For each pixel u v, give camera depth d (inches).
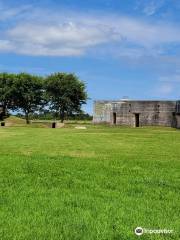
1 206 599.5
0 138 2129.7
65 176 854.5
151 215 565.6
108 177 850.1
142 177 858.1
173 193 706.8
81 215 558.3
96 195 681.6
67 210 581.6
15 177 829.2
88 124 4820.4
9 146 1632.6
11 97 5634.8
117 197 669.9
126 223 526.9
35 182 783.1
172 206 618.8
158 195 691.4
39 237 474.0
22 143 1795.0
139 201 645.3
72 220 536.1
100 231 494.3
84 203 622.8
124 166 1019.3
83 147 1648.6
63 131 3051.2
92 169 957.2
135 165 1047.0
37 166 983.0
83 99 5777.6
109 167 993.5
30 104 5684.1
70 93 5674.2
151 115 4515.3
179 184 790.5
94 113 5059.1
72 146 1686.8
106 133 2780.5
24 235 477.4
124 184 778.8
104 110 4948.3
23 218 540.1
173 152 1459.2
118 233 489.4
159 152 1455.5
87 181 801.6
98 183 784.9
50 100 5689.0
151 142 1955.0
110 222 528.4
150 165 1053.2
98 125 4594.0
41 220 533.3
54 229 500.1
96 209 590.9
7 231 489.7
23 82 5615.2
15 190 706.8
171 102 4372.5
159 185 776.9
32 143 1803.6
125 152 1451.8
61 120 5733.3
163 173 919.0
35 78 5693.9
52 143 1825.8
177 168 1008.2
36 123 4948.3
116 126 4414.4
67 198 652.7
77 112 5787.4
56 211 575.8
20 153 1342.3
